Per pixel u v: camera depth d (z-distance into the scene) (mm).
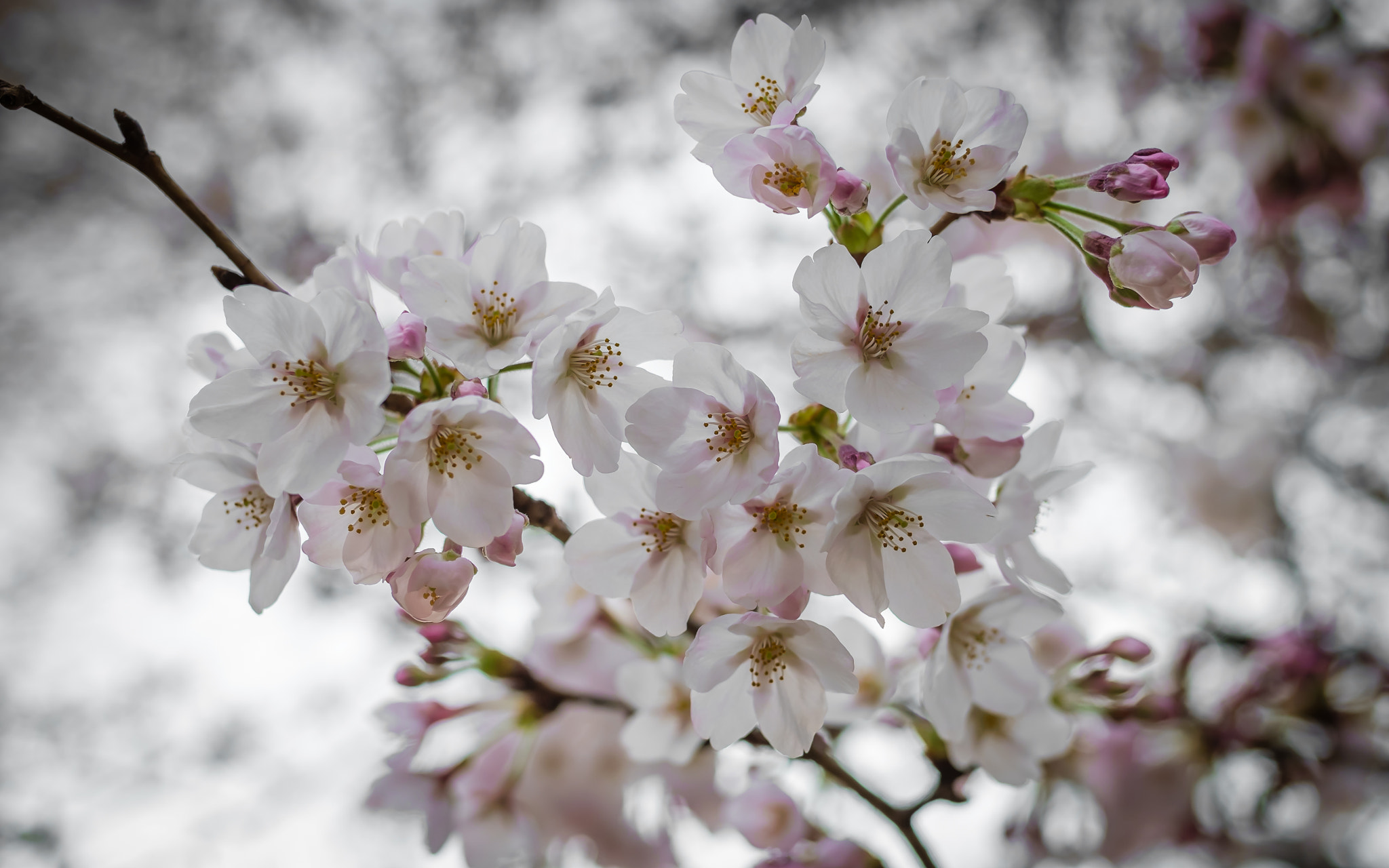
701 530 355
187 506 894
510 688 455
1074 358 760
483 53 935
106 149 372
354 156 935
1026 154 753
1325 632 577
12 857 726
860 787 423
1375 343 737
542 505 384
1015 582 386
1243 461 708
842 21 848
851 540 362
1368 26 672
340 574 715
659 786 495
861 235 379
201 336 390
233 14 995
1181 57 721
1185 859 613
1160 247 365
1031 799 559
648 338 369
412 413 349
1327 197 667
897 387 361
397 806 469
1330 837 598
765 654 367
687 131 384
